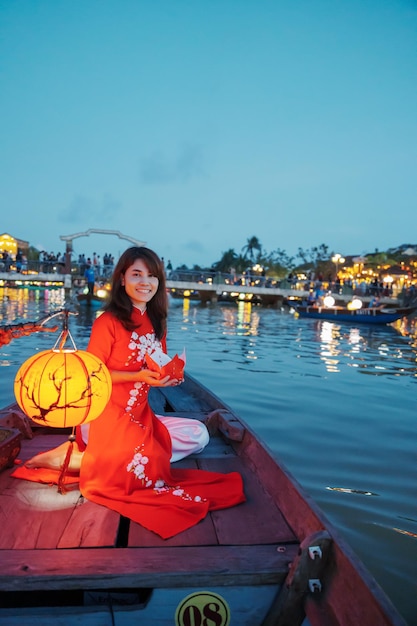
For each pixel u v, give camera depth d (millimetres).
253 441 3434
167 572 2000
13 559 2076
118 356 2861
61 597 2326
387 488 4109
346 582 1864
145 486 2738
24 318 16688
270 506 2721
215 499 2734
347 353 12352
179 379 2795
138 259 2854
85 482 2721
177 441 3311
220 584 2035
